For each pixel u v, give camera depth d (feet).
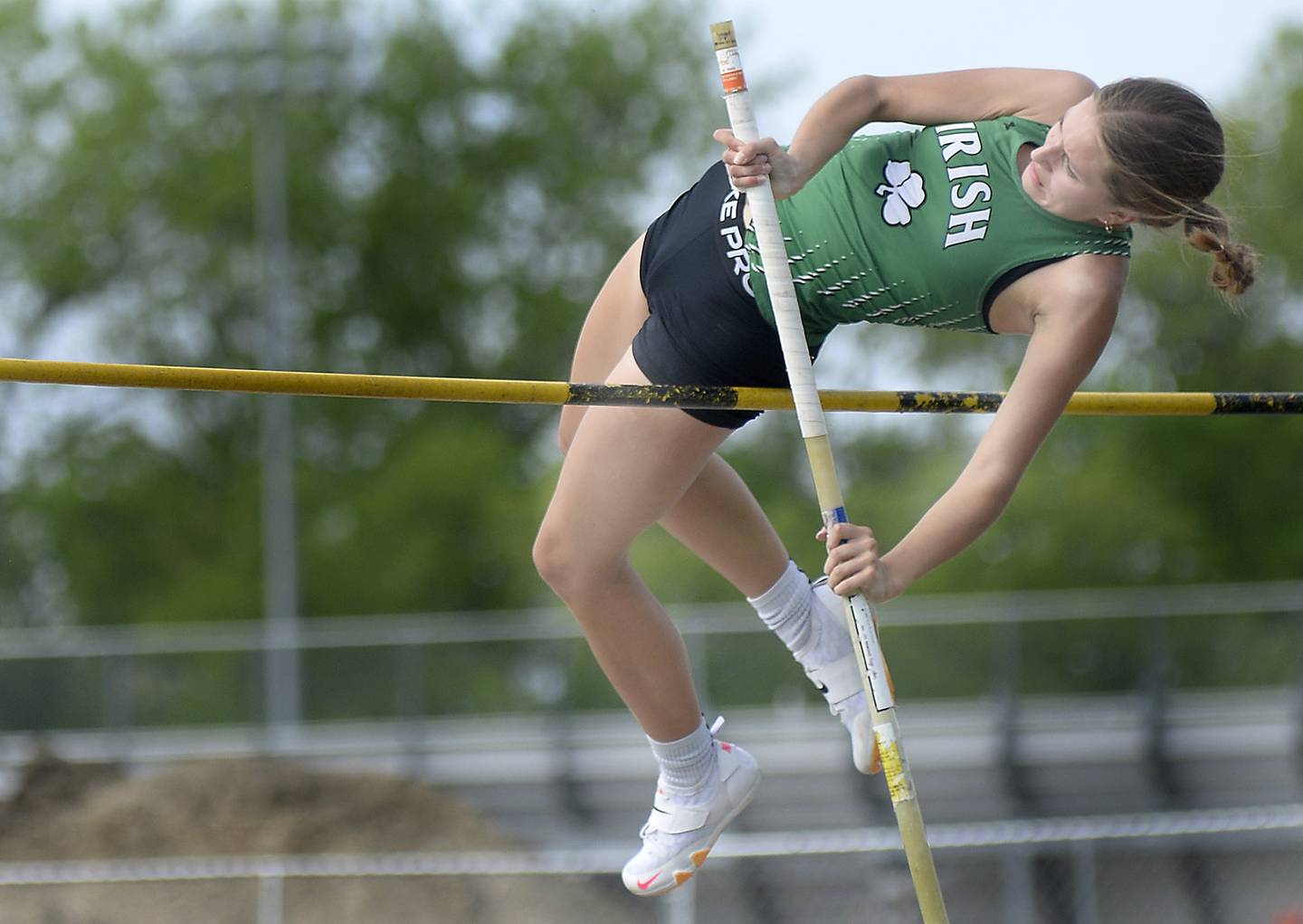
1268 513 289.53
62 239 312.09
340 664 156.15
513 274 325.62
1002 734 154.20
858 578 31.14
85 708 153.17
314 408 320.29
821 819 145.89
